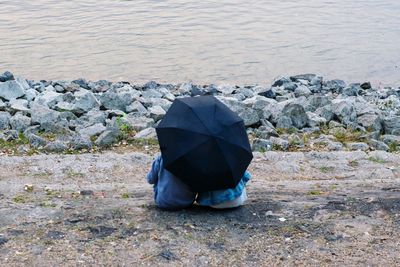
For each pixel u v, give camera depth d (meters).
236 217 6.20
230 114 6.19
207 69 20.09
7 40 23.06
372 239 5.77
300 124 11.23
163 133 6.07
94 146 9.51
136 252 5.45
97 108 12.04
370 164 8.80
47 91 14.41
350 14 29.14
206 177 5.95
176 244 5.60
